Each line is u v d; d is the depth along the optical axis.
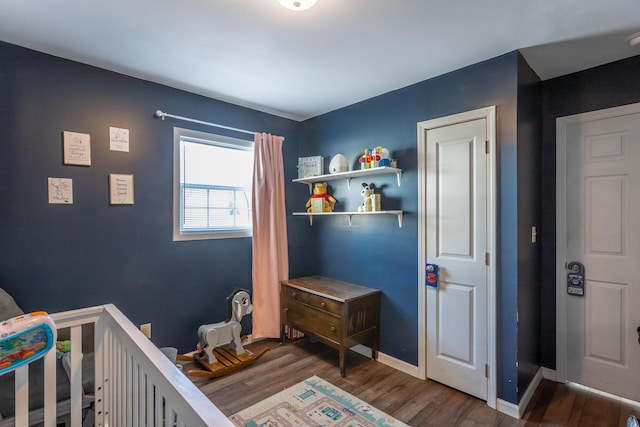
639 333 2.11
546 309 2.49
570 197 2.39
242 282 3.06
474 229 2.20
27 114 2.01
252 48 2.02
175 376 1.02
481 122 2.18
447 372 2.32
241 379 2.42
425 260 2.46
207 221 2.91
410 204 2.57
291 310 2.98
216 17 1.68
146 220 2.49
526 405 2.11
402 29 1.80
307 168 3.29
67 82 2.15
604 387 2.25
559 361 2.43
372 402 2.13
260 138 3.11
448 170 2.34
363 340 2.62
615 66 2.20
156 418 1.09
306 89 2.70
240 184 3.14
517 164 2.03
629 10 1.61
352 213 2.85
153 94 2.54
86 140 2.22
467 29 1.79
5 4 1.56
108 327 1.64
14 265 1.97
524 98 2.14
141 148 2.47
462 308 2.25
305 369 2.59
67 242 2.15
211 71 2.35
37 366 1.56
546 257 2.50
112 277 2.34
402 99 2.65
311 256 3.50
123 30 1.81
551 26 1.76
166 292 2.60
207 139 2.85
